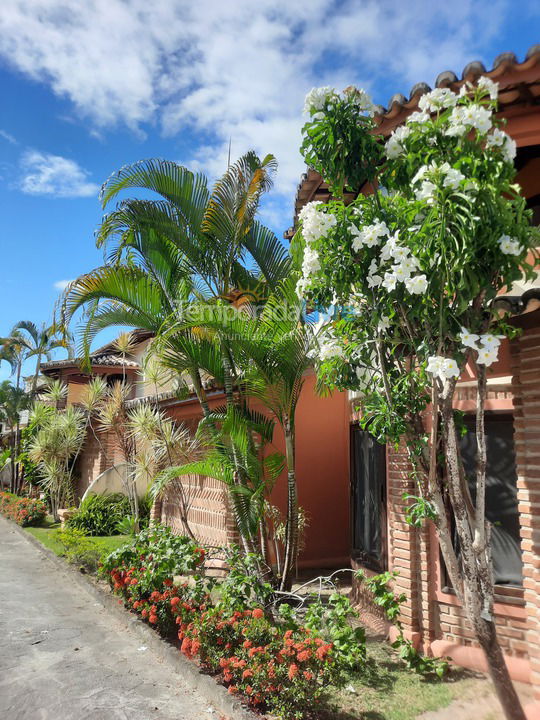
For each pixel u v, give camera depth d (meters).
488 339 2.89
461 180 2.71
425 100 3.16
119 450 13.37
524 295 4.18
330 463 10.20
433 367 2.89
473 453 5.57
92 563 9.73
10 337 22.83
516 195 2.97
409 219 3.03
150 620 6.29
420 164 3.13
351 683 4.93
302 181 5.94
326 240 3.23
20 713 4.62
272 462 7.83
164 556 6.97
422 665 5.18
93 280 7.43
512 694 3.06
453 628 5.51
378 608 6.71
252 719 4.37
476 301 3.03
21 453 21.67
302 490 9.90
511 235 2.79
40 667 5.63
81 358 8.17
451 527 5.55
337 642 5.21
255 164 7.95
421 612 5.76
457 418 3.52
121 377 21.25
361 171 3.37
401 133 3.22
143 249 8.07
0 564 10.86
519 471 4.86
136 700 4.90
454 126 2.96
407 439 3.46
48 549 11.86
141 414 10.40
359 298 3.47
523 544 4.77
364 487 7.55
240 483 7.57
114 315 7.77
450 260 2.81
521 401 4.91
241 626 5.33
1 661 5.75
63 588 9.04
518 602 5.08
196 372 7.96
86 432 18.12
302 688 4.44
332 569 9.75
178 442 9.94
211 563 9.77
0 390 24.27
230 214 7.81
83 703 4.82
